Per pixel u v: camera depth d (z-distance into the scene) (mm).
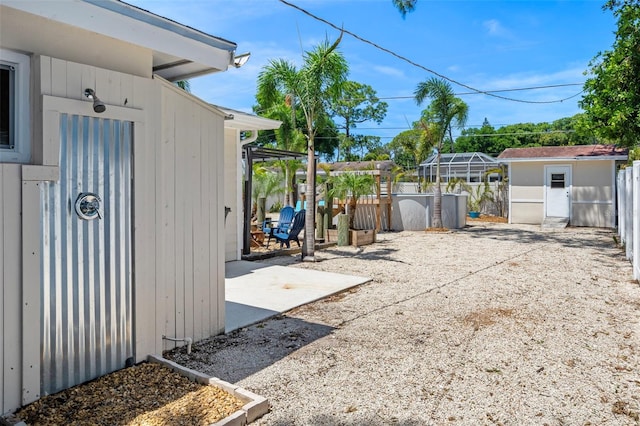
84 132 2967
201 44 3531
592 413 2842
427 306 5449
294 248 10102
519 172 17172
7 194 2584
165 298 3670
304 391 3133
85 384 2996
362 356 3799
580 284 6734
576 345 4090
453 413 2844
